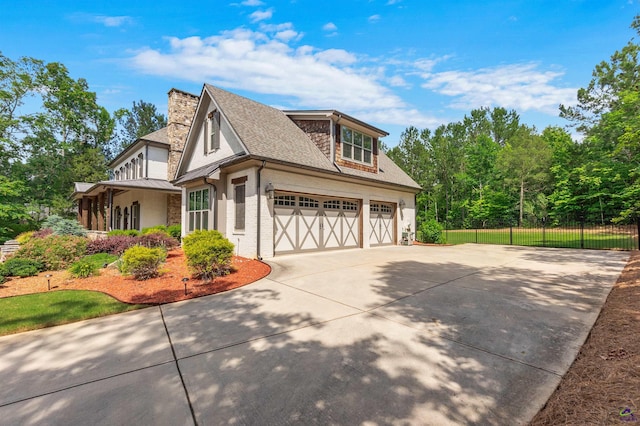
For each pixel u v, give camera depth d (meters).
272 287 6.46
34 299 5.61
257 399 2.53
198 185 13.02
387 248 14.54
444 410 2.35
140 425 2.21
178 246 13.35
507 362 3.13
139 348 3.57
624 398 2.34
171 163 18.03
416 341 3.67
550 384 2.70
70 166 30.16
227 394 2.61
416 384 2.73
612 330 3.83
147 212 16.97
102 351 3.50
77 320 4.57
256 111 13.02
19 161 23.16
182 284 6.70
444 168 34.66
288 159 10.65
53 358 3.34
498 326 4.14
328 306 5.12
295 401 2.49
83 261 8.66
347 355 3.32
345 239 13.48
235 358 3.28
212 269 7.31
